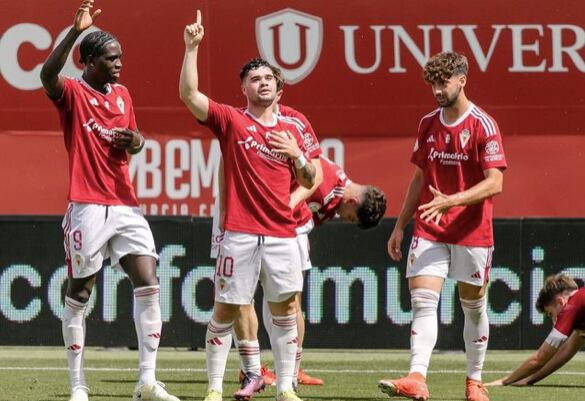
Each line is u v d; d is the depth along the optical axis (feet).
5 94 170.60
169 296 134.41
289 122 81.41
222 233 84.33
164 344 134.62
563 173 168.25
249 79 79.61
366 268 133.69
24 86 170.71
